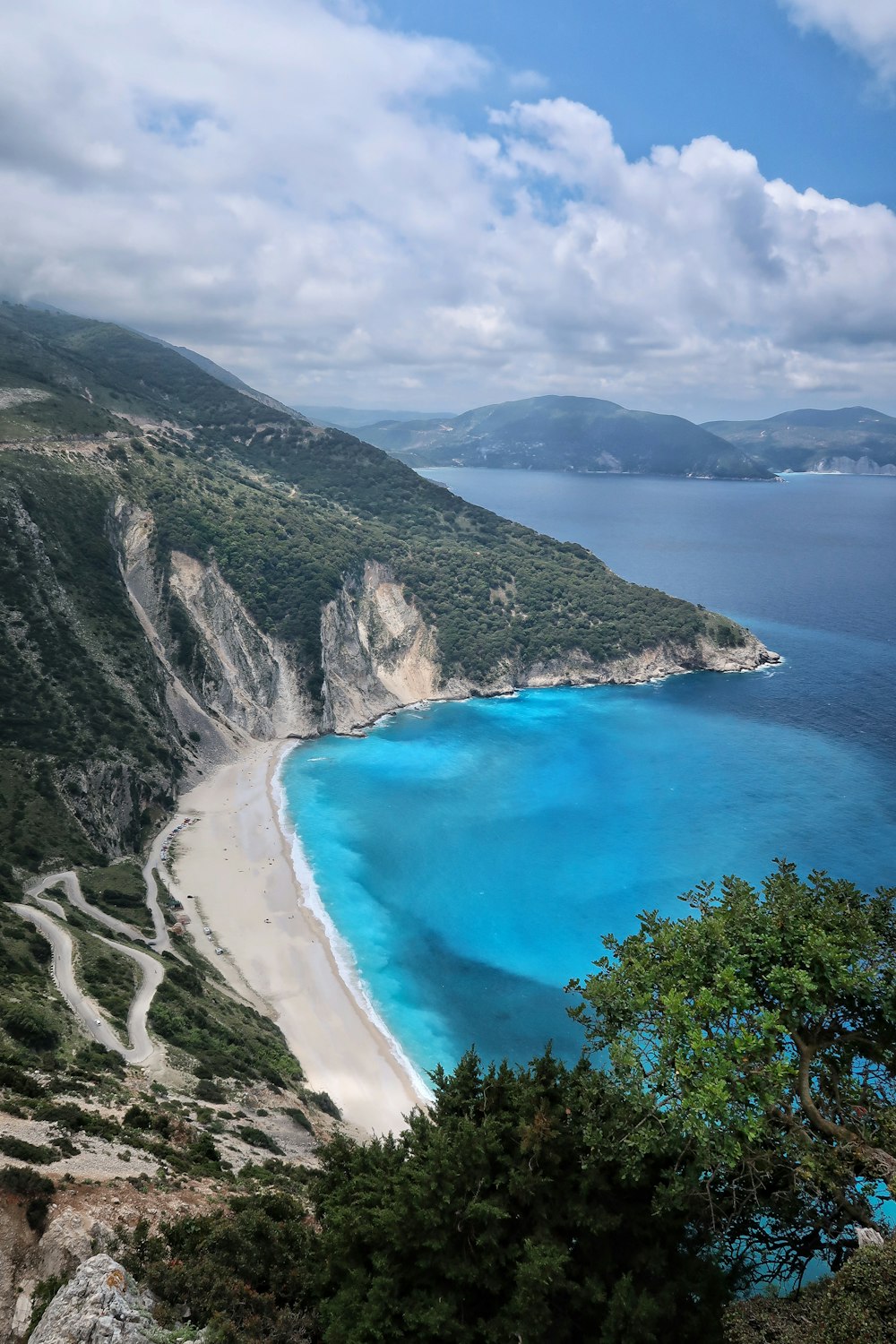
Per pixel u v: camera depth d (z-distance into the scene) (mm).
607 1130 19891
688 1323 18109
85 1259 21078
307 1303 22203
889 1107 17891
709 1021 19656
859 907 21125
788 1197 18719
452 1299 19344
